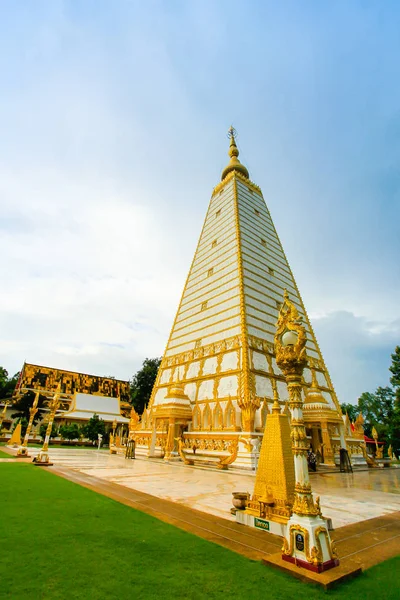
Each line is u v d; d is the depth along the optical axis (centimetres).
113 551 548
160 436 2916
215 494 1108
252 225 4103
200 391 2953
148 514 803
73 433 4806
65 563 491
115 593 409
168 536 639
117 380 7200
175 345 3775
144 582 443
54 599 387
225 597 413
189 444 2667
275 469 756
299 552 522
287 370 665
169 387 3406
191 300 3938
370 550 621
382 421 5775
